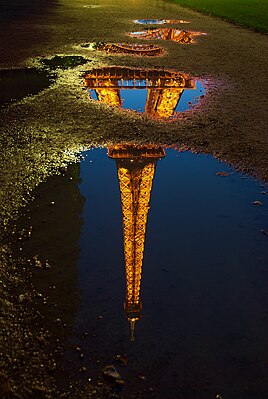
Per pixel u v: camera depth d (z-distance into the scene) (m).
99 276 4.62
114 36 19.28
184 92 11.19
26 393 3.26
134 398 3.30
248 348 3.83
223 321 4.13
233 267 4.89
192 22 25.03
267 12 28.77
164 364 3.62
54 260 4.82
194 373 3.55
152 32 20.97
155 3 35.66
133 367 3.57
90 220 5.61
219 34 21.00
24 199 5.92
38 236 5.21
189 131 8.45
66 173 6.71
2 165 6.77
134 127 8.54
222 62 14.77
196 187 6.55
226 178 6.78
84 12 27.83
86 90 11.07
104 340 3.83
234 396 3.38
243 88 11.70
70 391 3.31
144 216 5.79
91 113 9.26
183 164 7.20
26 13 26.17
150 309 4.23
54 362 3.56
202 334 3.96
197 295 4.45
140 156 7.41
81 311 4.13
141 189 6.43
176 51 16.44
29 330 3.86
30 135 7.99
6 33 19.09
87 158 7.27
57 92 10.74
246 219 5.79
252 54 16.33
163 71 13.23
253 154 7.53
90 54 15.21
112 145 7.75
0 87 11.09
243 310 4.28
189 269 4.83
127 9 30.55
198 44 18.14
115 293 4.39
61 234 5.28
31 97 10.29
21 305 4.14
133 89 11.37
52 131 8.21
